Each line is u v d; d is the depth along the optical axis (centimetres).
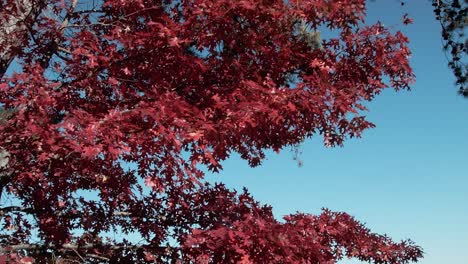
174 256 563
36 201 615
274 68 561
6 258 461
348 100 498
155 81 530
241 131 487
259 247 458
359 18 537
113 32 534
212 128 432
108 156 426
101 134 397
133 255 599
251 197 590
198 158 482
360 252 548
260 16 516
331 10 511
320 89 494
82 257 600
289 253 449
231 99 503
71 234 623
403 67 564
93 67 518
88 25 586
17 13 558
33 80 425
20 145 473
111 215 630
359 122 541
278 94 480
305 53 575
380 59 557
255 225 468
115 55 513
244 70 552
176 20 622
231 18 502
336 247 549
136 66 525
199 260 486
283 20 534
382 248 557
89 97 545
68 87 530
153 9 598
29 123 408
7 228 629
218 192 603
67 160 495
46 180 575
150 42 499
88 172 531
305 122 549
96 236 625
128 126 417
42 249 596
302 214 538
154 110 424
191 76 534
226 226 541
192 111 446
